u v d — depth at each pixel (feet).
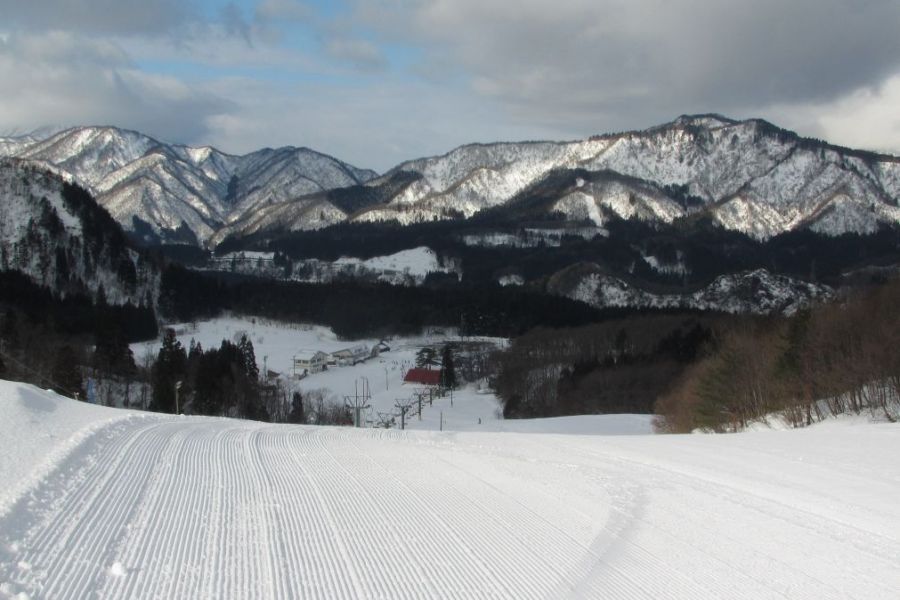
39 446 41.52
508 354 312.50
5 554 24.09
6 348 188.24
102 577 23.13
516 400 250.37
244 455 48.26
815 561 27.86
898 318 114.62
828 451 57.26
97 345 210.79
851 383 115.14
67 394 158.81
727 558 28.14
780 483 43.37
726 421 138.72
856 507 36.76
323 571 25.34
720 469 48.55
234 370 196.13
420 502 36.76
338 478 42.29
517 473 46.52
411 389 290.15
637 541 30.40
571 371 269.03
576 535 31.22
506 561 27.30
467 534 30.94
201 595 22.38
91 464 39.27
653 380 234.99
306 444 56.44
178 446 49.03
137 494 34.24
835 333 126.00
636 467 49.42
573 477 45.19
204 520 30.83
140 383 205.26
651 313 370.73
